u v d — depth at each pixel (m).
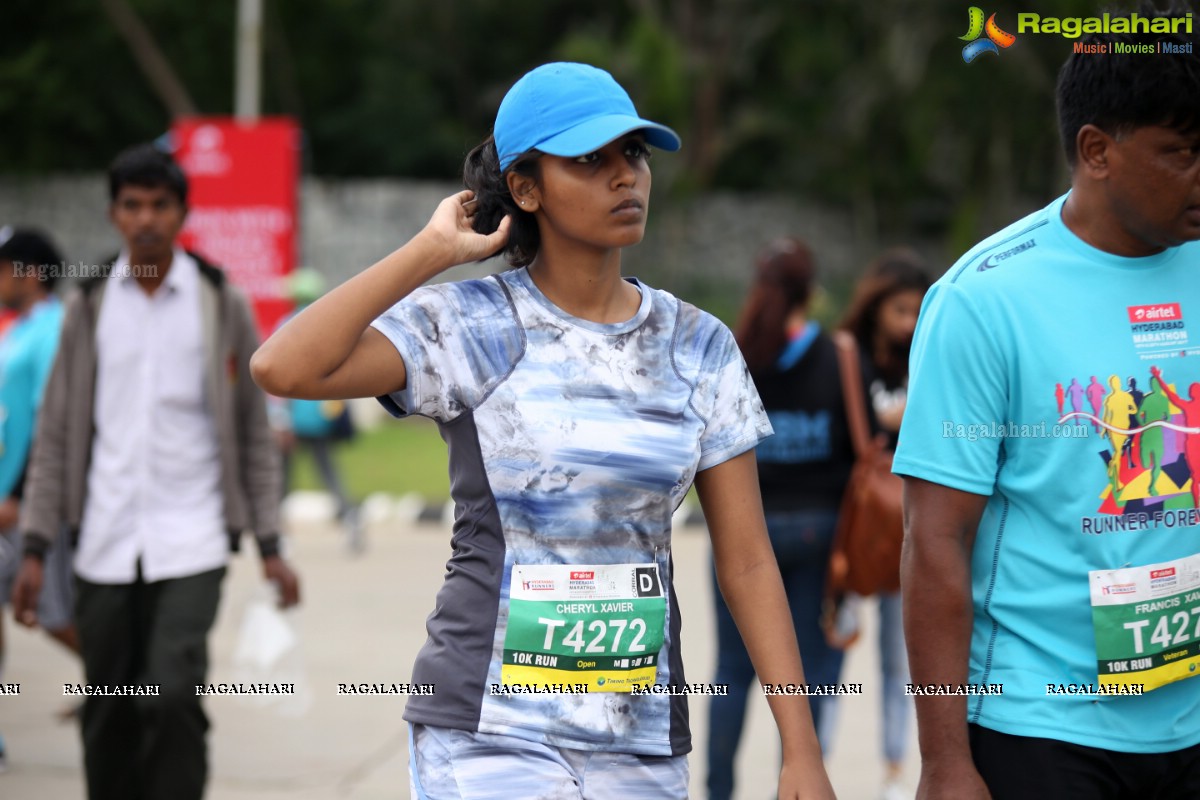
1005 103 85.06
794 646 8.98
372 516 42.69
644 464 8.55
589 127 8.46
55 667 24.33
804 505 15.94
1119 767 8.62
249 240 49.78
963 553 8.70
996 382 8.62
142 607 14.78
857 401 15.92
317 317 8.26
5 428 19.05
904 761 17.70
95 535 14.73
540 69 8.77
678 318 8.96
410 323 8.57
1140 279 8.66
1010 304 8.62
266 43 98.19
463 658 8.53
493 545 8.57
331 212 78.88
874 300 17.08
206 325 14.96
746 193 102.00
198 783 14.34
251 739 20.00
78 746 19.50
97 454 14.84
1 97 90.19
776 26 90.88
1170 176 8.23
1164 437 8.55
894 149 92.06
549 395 8.54
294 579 15.45
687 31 93.50
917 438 8.75
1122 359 8.55
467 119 105.19
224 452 14.92
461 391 8.55
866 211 93.06
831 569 15.98
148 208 14.71
